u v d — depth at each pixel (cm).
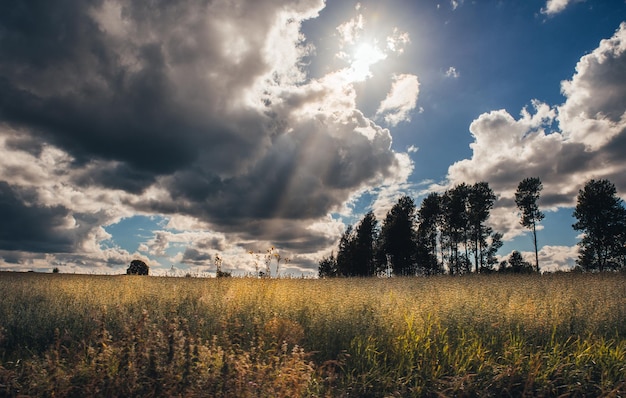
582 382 556
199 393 456
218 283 1298
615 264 4684
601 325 780
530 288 1220
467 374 571
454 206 5881
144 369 498
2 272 2630
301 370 539
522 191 5156
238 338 633
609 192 4772
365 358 652
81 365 542
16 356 678
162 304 940
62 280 1570
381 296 1001
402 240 5694
